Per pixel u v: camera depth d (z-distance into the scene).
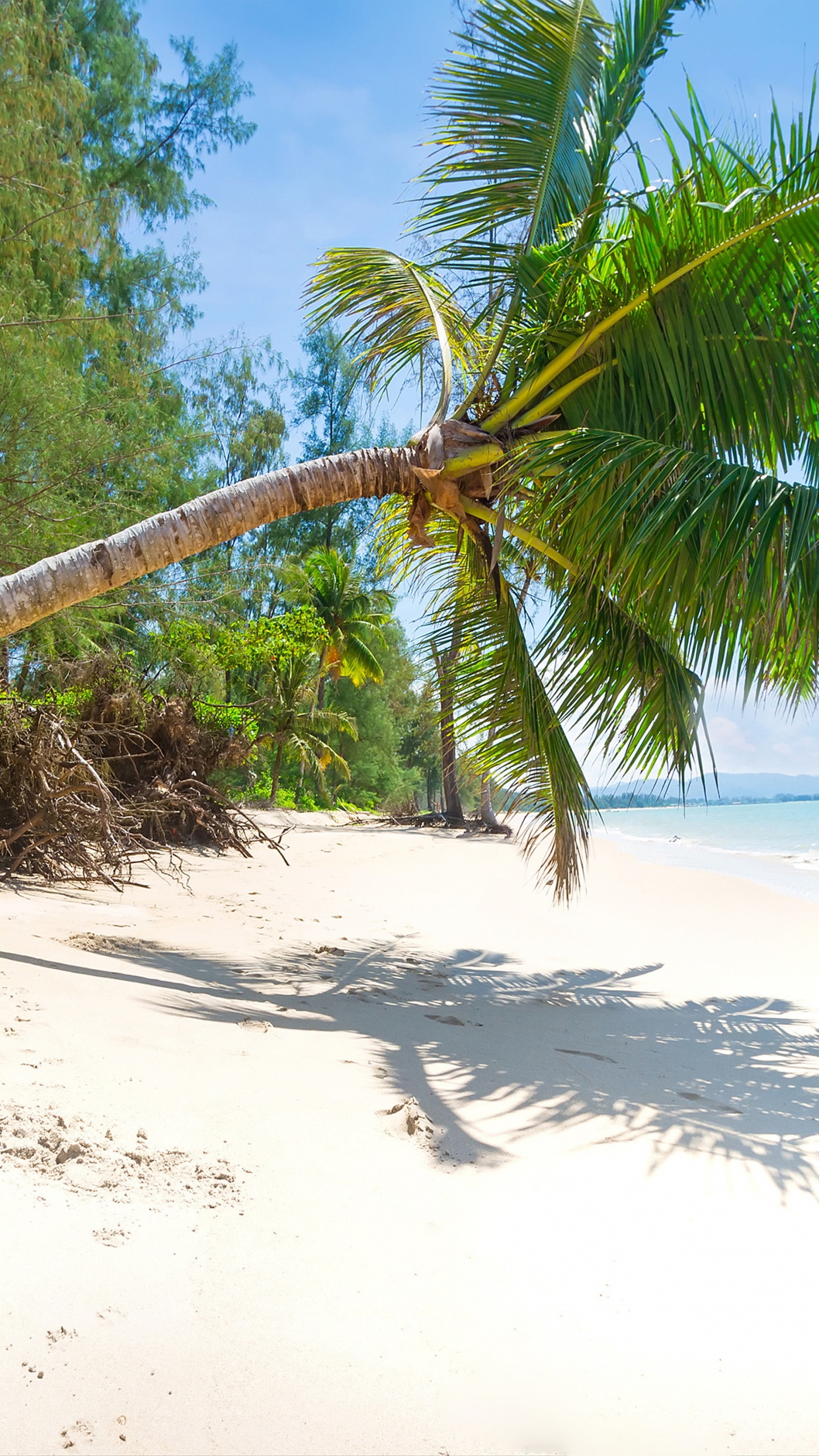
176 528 5.61
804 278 5.39
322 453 35.72
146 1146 2.70
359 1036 4.44
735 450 5.73
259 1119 3.05
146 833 12.31
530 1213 2.64
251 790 26.06
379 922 8.95
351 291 7.68
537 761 7.19
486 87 6.49
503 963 7.30
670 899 12.52
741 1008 6.10
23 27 10.20
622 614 6.53
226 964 5.97
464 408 6.54
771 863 22.67
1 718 7.85
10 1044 3.34
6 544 9.37
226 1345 1.87
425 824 27.23
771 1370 1.95
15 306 9.72
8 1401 1.63
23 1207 2.26
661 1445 1.69
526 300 6.44
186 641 14.92
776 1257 2.48
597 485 5.22
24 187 9.89
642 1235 2.56
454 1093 3.69
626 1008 5.90
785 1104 3.96
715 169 5.23
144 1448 1.57
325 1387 1.78
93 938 5.89
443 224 6.62
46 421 9.62
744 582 4.52
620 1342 2.02
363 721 40.75
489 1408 1.76
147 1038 3.78
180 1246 2.21
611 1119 3.54
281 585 20.38
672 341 5.81
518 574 7.14
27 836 7.79
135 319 13.39
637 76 6.77
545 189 6.43
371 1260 2.27
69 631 10.83
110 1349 1.80
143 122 18.72
